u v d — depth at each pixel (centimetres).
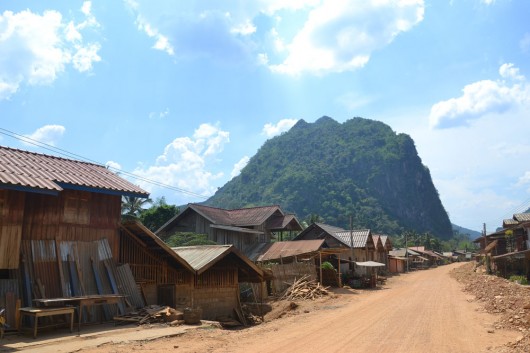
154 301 1792
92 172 1777
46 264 1438
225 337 1278
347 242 5072
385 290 3466
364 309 2100
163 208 4734
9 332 1221
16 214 1356
